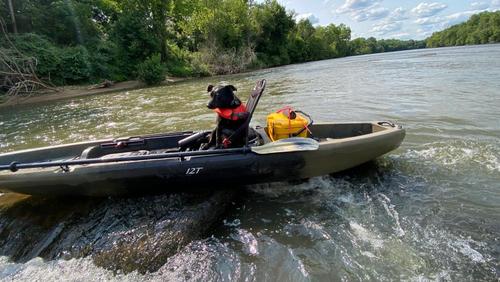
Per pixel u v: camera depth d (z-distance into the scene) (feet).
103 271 9.10
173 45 105.40
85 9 81.35
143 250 9.75
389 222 10.61
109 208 12.02
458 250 9.14
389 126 14.88
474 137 17.54
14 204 12.68
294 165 12.52
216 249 9.74
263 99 36.19
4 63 54.03
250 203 12.24
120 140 14.93
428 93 31.68
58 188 12.05
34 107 45.06
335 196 12.45
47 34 73.00
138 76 71.82
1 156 14.05
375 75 53.98
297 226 10.64
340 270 8.61
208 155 11.91
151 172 11.68
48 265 9.47
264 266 8.92
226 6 119.85
